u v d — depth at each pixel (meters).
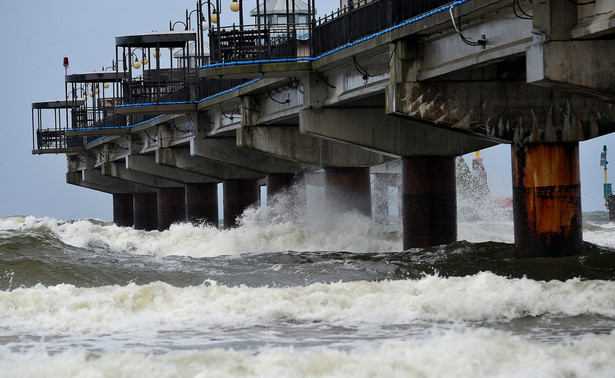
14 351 32.25
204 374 25.05
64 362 26.14
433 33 49.84
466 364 25.83
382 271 49.84
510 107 51.38
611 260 48.78
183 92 102.00
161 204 148.12
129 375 25.00
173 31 99.38
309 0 66.31
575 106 50.84
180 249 83.94
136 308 39.16
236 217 112.25
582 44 39.72
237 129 83.19
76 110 157.88
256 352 31.02
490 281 40.09
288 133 82.62
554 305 37.41
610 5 37.47
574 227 50.66
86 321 37.28
